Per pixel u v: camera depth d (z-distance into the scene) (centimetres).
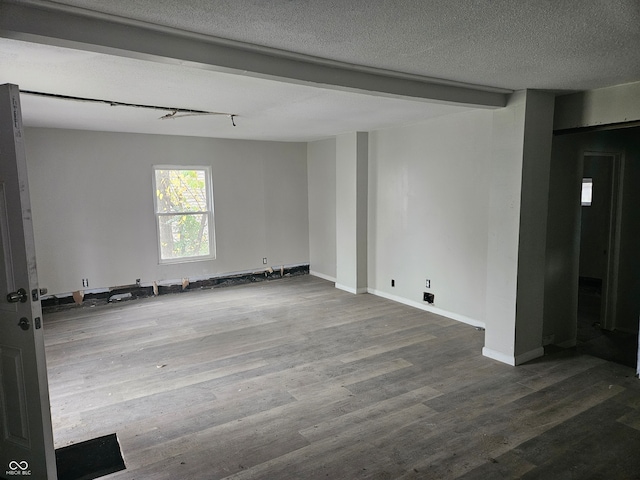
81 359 417
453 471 245
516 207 376
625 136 500
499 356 399
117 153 610
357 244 646
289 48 243
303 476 243
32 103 394
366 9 187
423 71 295
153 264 651
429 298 553
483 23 205
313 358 413
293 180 765
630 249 530
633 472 243
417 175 551
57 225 578
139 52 212
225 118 486
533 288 393
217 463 256
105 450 271
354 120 513
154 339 471
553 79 324
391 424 295
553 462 252
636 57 265
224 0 177
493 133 389
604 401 323
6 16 180
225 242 709
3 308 218
